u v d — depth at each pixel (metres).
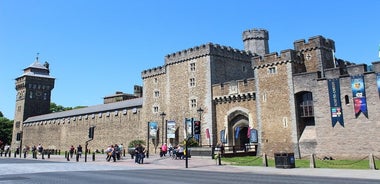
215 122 48.81
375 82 34.34
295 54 42.50
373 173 22.59
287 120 40.28
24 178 19.11
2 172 23.02
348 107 35.84
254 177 20.50
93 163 34.59
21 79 101.19
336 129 36.28
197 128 35.25
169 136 50.12
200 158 38.41
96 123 71.00
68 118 79.56
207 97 49.50
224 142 46.97
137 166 30.58
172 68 55.88
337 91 36.81
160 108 56.91
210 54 50.28
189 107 51.91
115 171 24.88
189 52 53.22
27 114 98.00
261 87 43.41
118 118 65.62
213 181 17.89
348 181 18.23
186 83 53.03
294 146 39.16
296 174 22.75
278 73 42.06
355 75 35.81
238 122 47.00
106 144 67.31
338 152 35.81
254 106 44.69
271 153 41.03
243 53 55.50
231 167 28.80
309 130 39.69
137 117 61.34
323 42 44.69
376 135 33.56
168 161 35.72
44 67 105.69
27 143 93.38
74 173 22.78
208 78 49.78
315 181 18.20
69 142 77.75
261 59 44.03
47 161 38.47
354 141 34.88
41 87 101.62
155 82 59.03
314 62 43.75
